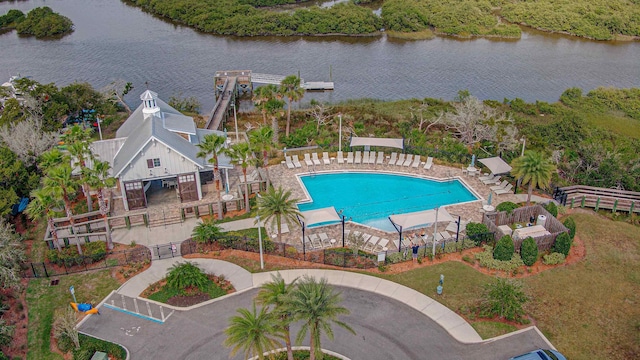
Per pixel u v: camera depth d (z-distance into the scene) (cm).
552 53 12306
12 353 3403
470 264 4191
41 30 13588
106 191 5272
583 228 4662
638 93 9088
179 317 3681
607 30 13525
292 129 7525
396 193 5428
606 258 4247
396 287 3956
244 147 4706
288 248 4375
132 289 3956
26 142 5572
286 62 11525
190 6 14838
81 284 4025
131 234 4653
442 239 4500
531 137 6738
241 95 9719
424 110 8081
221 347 3412
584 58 11925
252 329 2780
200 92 9688
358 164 5981
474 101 7044
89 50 12506
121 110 8444
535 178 4647
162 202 5128
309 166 5928
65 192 4122
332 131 7156
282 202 4184
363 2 16488
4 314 3684
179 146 5006
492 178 5522
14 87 7388
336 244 4506
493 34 13662
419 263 4216
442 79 10475
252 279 4053
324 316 2825
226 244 4406
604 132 7462
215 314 3703
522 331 3525
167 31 14262
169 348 3406
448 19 13938
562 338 3469
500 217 4631
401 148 5962
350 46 12825
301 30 13650
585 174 5784
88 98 7588
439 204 5188
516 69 11131
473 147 6306
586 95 9406
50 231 4475
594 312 3684
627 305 3744
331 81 10156
